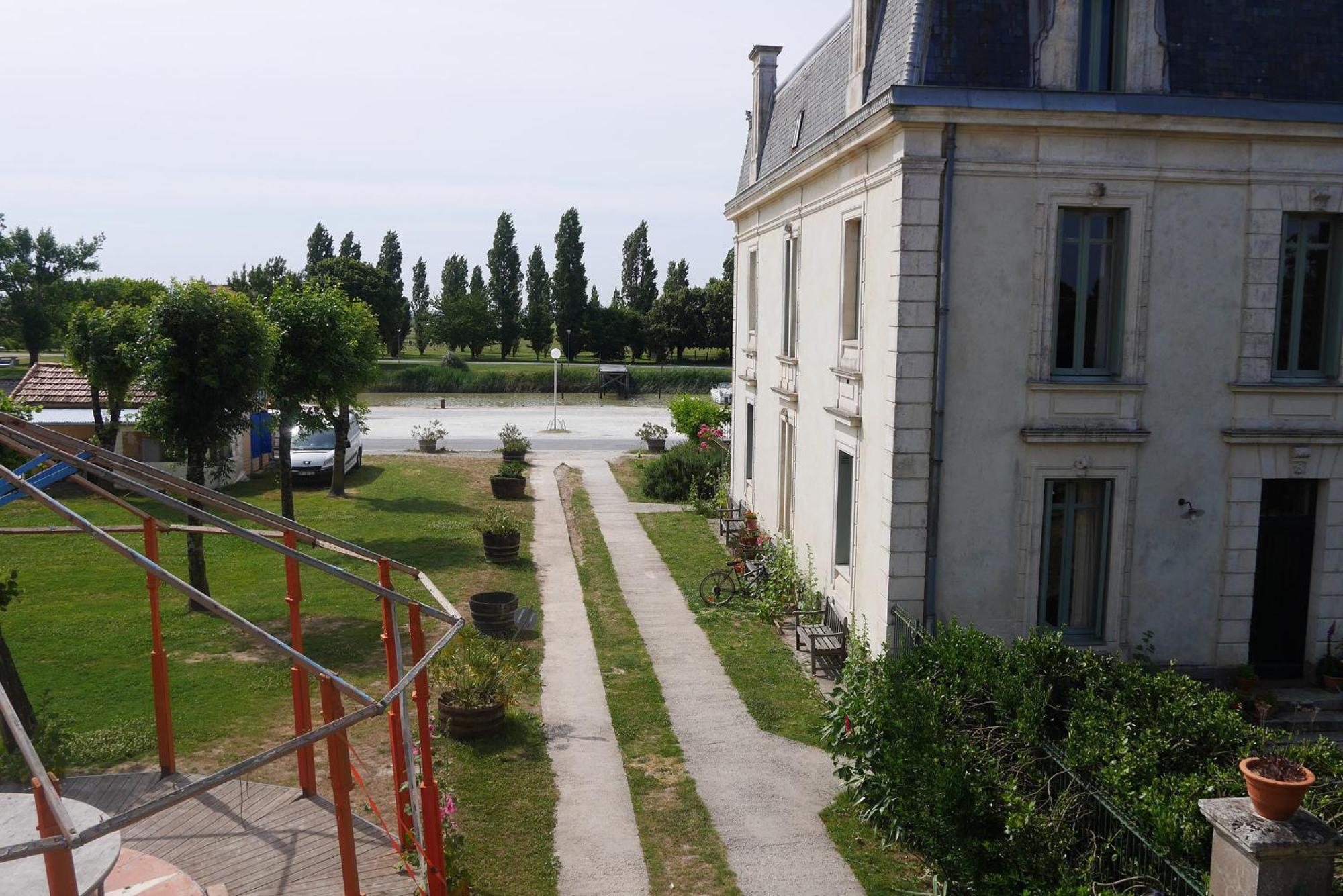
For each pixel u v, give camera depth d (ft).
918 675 34.17
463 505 89.25
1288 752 27.37
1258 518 42.86
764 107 72.54
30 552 67.67
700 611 57.98
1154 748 27.43
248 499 89.86
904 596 40.86
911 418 40.04
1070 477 41.37
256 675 44.65
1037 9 40.27
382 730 39.29
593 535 78.07
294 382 74.13
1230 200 41.14
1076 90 39.68
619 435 148.77
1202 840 23.07
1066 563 42.63
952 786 27.20
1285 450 42.42
